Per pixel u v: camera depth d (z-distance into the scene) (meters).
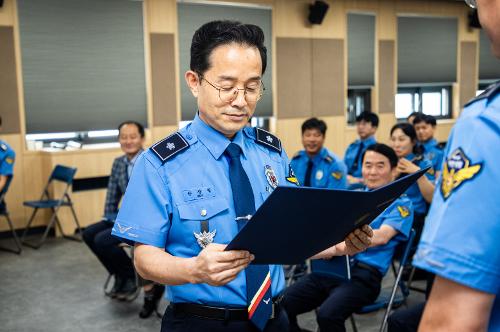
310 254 1.26
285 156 1.59
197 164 1.38
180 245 1.36
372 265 2.72
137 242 1.35
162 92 6.73
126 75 6.48
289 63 7.70
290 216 1.05
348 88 8.36
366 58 8.48
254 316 1.34
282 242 1.13
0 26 5.70
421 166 4.17
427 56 9.16
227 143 1.40
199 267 1.15
